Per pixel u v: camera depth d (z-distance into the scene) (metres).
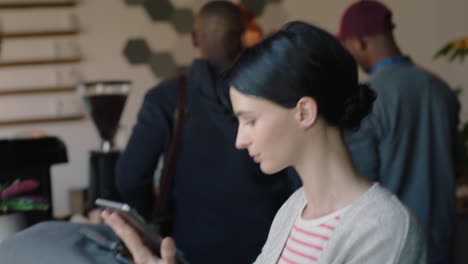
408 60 2.12
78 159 4.05
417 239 0.80
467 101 4.39
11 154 1.77
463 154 2.71
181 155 1.59
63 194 4.04
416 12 4.38
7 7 3.86
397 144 2.00
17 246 1.12
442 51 2.99
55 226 1.18
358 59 2.19
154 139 1.62
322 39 0.84
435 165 2.06
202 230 1.59
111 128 2.43
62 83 3.97
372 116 1.98
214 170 1.56
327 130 0.85
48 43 3.96
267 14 4.18
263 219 1.57
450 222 2.09
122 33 4.08
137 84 4.13
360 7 2.15
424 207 2.03
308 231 0.88
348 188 0.85
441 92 2.09
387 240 0.79
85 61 4.04
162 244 0.90
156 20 4.11
